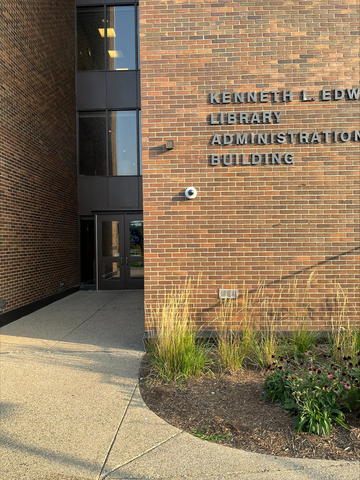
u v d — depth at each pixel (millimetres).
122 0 11594
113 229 11891
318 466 2627
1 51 7535
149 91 5473
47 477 2547
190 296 5492
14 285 7832
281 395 3553
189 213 5496
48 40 9867
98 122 11781
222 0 5414
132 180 11734
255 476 2527
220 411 3455
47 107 9758
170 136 5484
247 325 5410
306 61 5430
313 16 5414
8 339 6059
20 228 8211
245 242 5496
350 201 5469
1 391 3969
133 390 3982
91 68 11750
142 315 7918
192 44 5438
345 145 5461
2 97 7547
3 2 7613
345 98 5457
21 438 3037
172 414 3428
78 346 5613
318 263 5480
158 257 5500
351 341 4855
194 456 2764
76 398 3791
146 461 2711
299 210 5477
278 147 5477
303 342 4969
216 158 5473
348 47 5430
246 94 5465
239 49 5430
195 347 4883
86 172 11836
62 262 10648
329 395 3232
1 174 7449
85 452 2836
